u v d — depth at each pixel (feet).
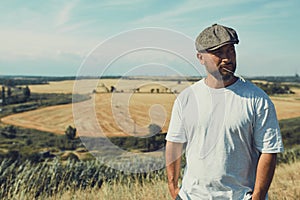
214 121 7.32
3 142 69.31
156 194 17.97
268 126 7.19
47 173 21.66
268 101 7.25
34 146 61.52
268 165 7.20
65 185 20.97
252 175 7.55
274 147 7.15
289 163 30.25
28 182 21.33
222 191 7.45
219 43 6.97
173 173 7.77
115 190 19.04
